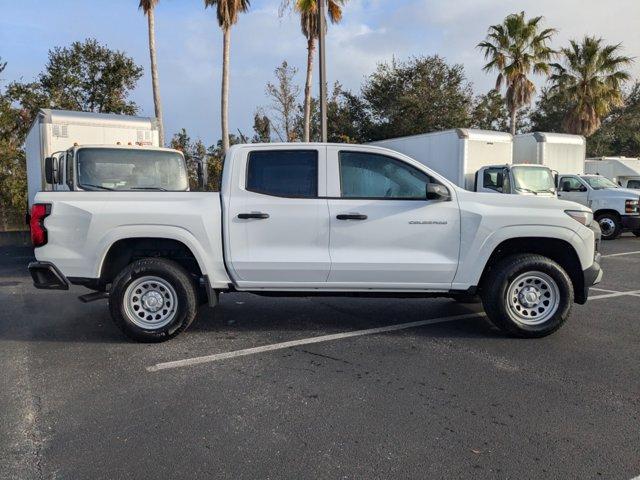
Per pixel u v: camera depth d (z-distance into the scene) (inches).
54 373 192.2
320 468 127.6
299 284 225.6
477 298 298.5
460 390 173.8
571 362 199.8
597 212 659.4
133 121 470.6
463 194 227.9
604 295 322.0
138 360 205.5
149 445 139.0
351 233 222.4
